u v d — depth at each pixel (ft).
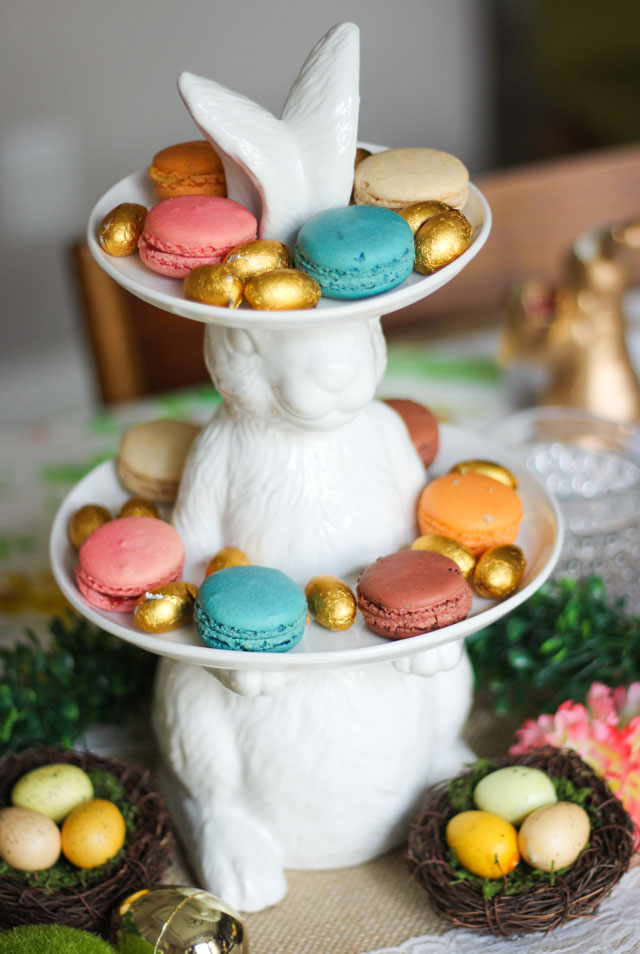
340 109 2.75
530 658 3.39
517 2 9.75
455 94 9.98
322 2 8.96
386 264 2.68
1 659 3.52
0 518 4.00
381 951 3.01
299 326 2.64
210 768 3.14
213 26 8.77
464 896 2.95
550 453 3.88
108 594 2.92
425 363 4.61
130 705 3.46
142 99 8.94
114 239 2.81
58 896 2.97
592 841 3.02
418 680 3.16
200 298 2.66
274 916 3.10
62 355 9.68
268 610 2.78
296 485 2.97
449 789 3.13
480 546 3.03
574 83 9.14
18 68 8.48
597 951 2.98
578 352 4.13
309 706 3.06
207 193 2.90
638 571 3.51
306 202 2.79
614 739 3.14
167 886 2.98
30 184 8.95
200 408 4.43
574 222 5.22
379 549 3.02
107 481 3.31
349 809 3.13
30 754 3.20
